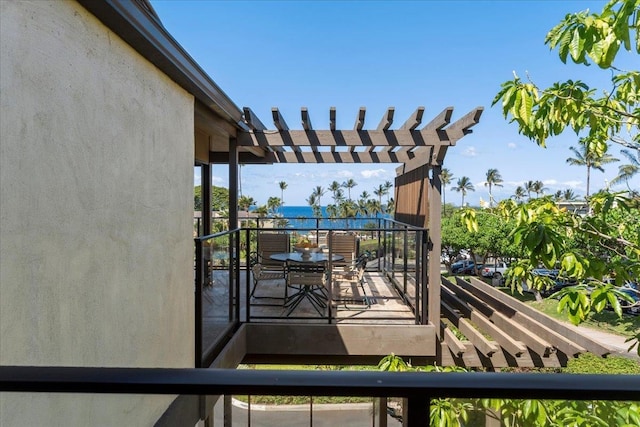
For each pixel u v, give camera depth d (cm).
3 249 136
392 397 79
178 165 295
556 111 250
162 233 265
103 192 196
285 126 477
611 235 276
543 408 117
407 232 538
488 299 524
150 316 246
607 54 198
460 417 106
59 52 165
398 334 431
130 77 224
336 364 449
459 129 442
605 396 77
